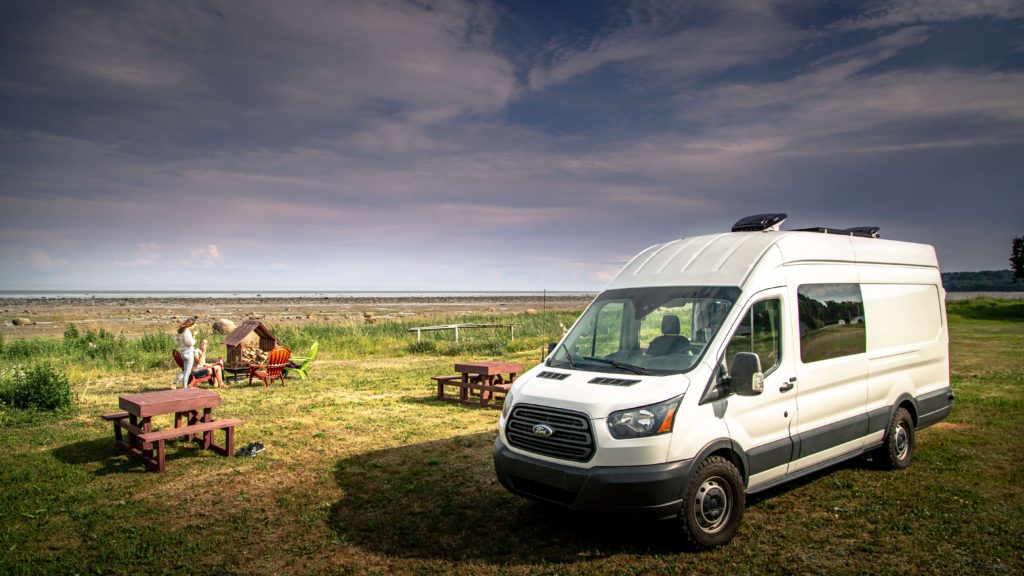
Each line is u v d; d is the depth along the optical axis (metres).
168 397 7.94
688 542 4.98
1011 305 41.62
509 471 5.45
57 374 11.89
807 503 6.23
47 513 6.08
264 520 5.93
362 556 5.12
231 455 8.06
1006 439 8.75
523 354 21.27
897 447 7.39
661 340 5.82
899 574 4.68
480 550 5.22
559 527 5.70
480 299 165.75
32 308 79.88
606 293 6.74
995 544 5.20
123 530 5.66
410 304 112.31
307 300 145.38
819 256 6.60
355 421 10.23
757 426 5.54
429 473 7.36
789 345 5.96
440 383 12.38
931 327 8.14
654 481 4.76
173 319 51.69
